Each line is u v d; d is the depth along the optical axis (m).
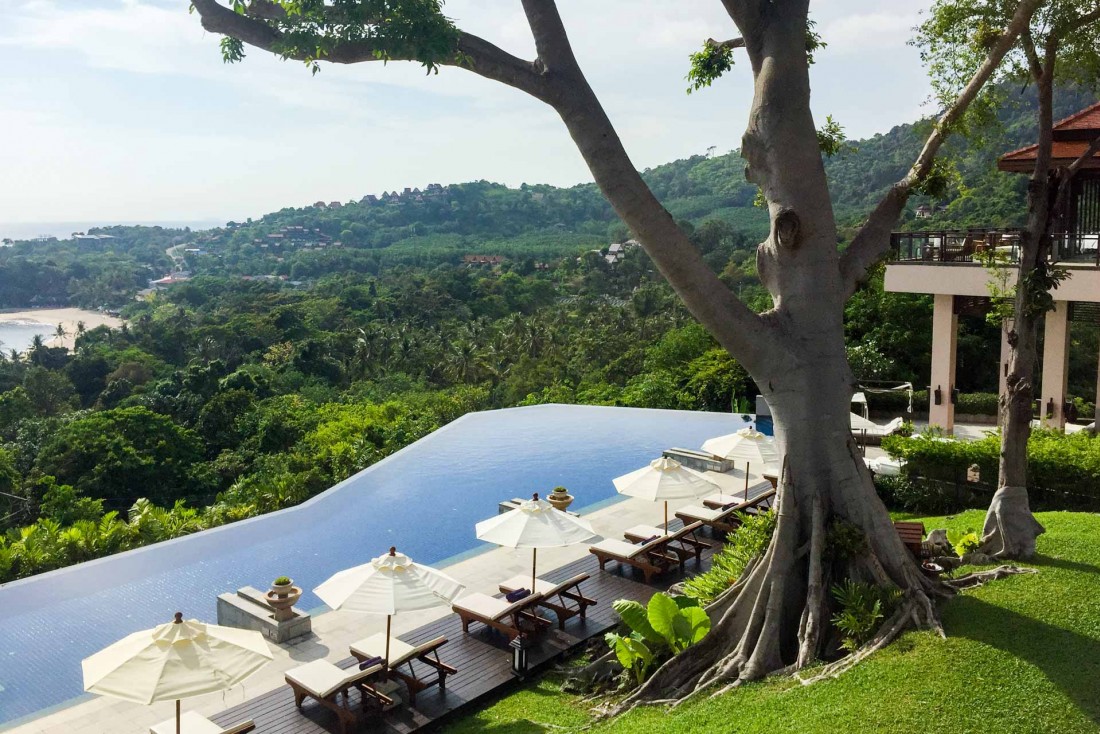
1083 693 6.33
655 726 6.89
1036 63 10.20
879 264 9.32
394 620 10.90
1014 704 6.24
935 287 18.88
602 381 45.56
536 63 7.99
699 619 8.43
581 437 23.86
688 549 13.57
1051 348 17.86
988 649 7.07
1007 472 10.05
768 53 8.68
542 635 10.27
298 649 10.04
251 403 45.00
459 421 26.19
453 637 10.27
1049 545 10.02
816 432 8.48
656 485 12.71
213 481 36.25
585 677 9.02
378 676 8.77
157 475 34.94
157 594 12.85
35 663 10.54
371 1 7.13
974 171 47.19
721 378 31.83
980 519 13.24
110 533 16.62
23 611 12.16
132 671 6.48
